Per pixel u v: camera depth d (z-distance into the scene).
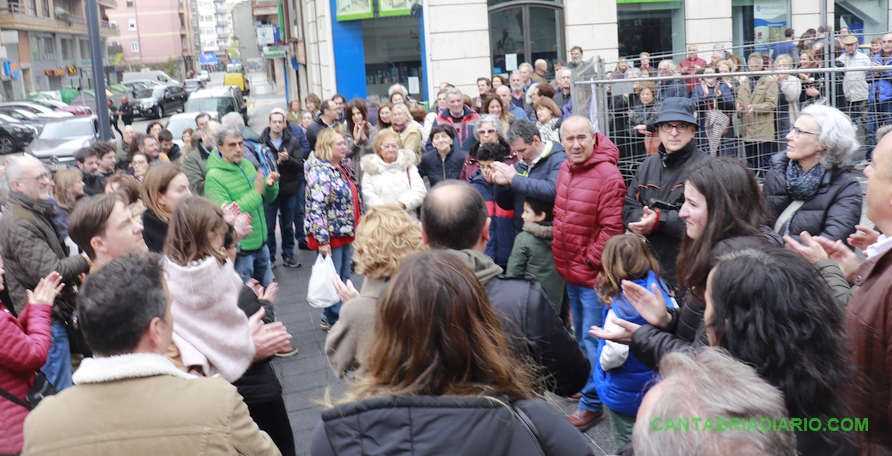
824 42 11.40
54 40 57.25
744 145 7.16
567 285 4.99
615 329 3.51
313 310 7.13
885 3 17.56
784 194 3.96
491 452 1.81
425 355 1.90
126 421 2.12
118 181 5.68
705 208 2.78
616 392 3.61
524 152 5.25
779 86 7.09
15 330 3.28
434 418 1.80
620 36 17.12
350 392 2.05
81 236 3.73
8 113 30.47
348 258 6.46
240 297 3.47
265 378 3.38
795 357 1.89
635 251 3.60
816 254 2.84
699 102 7.22
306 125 12.12
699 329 2.57
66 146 19.48
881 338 2.24
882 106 7.54
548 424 1.92
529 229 5.15
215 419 2.15
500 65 16.92
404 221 3.08
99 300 2.18
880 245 2.40
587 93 7.30
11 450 3.29
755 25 17.48
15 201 4.36
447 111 8.85
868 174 2.65
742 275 1.97
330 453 1.88
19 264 4.26
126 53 99.19
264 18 48.53
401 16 16.84
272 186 6.61
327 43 17.17
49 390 3.48
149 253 2.41
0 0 47.88
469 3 16.44
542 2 16.73
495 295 2.72
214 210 3.19
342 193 6.20
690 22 17.11
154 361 2.22
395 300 1.94
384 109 9.54
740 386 1.46
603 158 4.70
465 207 2.83
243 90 50.28
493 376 1.94
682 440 1.40
